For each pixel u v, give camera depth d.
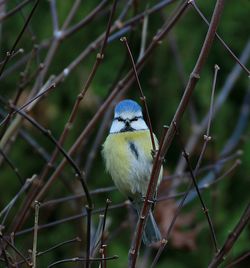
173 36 10.55
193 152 11.45
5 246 6.45
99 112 7.62
